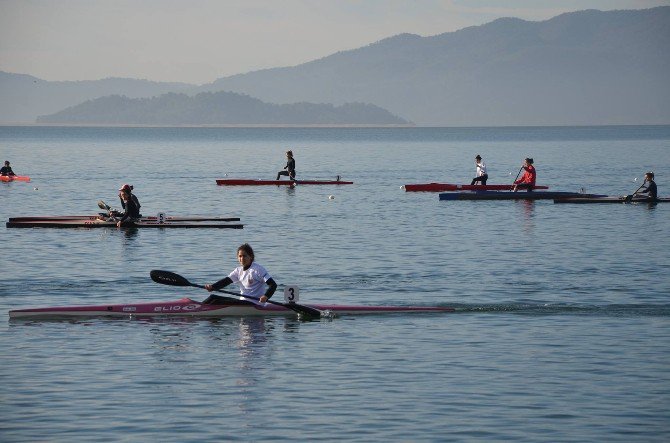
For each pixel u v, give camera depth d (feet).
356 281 92.99
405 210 171.32
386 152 556.51
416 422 48.19
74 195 209.36
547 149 591.78
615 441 45.52
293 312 76.33
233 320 74.13
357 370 58.34
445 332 69.51
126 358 61.31
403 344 65.62
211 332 69.67
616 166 357.00
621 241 124.47
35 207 180.14
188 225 138.82
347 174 313.53
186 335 68.59
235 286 90.89
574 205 179.83
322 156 491.72
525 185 194.49
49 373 57.26
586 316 75.15
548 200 192.65
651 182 183.73
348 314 76.13
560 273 97.60
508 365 59.47
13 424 47.62
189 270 99.86
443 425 47.75
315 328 71.15
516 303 80.84
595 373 57.57
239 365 59.57
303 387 54.49
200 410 50.06
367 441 45.44
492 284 90.94
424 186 219.82
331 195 205.57
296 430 46.96
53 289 87.86
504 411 50.01
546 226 143.23
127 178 277.23
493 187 214.90
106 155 482.69
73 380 55.72
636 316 75.15
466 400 51.93
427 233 134.72
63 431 46.68
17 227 138.41
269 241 124.57
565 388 54.24
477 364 59.77
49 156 461.37
